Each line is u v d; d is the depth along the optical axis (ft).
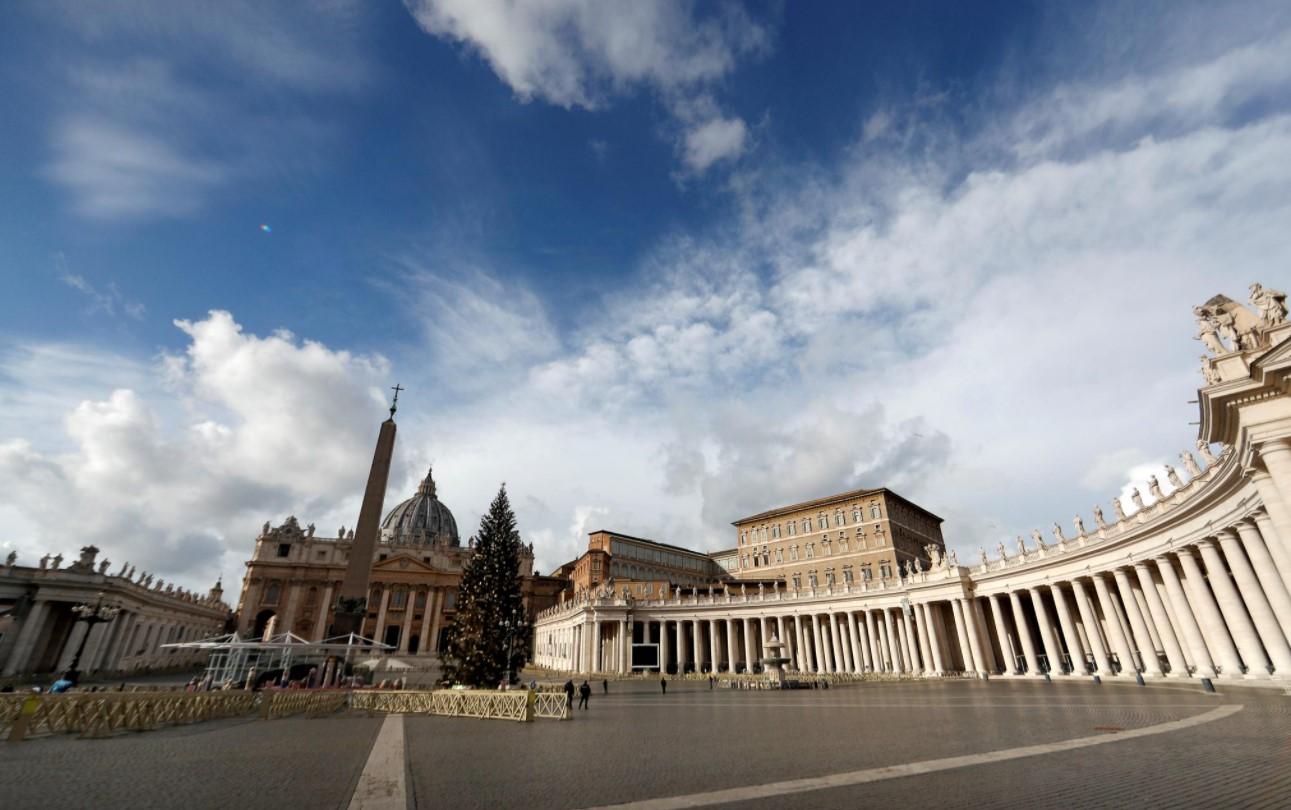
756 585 284.20
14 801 32.78
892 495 274.16
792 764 41.63
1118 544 133.69
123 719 67.31
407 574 371.35
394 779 38.83
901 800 30.07
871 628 211.82
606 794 33.60
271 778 39.34
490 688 128.16
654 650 239.09
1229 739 44.65
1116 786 31.48
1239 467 85.51
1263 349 62.80
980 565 184.14
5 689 126.72
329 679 128.67
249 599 358.43
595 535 334.24
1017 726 58.75
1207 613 112.47
